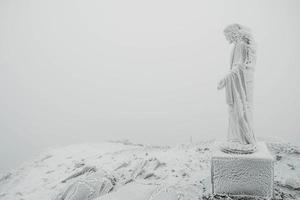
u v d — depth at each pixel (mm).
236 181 8008
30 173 13789
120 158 13367
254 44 8430
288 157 11031
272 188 7832
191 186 9266
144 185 9758
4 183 13805
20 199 11023
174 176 10391
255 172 7867
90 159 13875
